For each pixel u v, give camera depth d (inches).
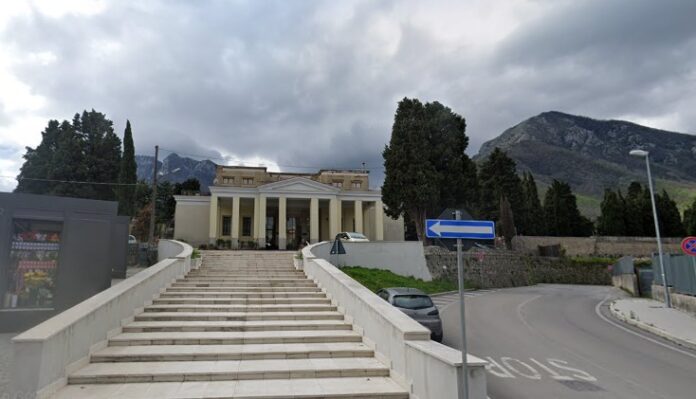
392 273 1062.4
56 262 493.4
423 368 257.3
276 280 634.2
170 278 589.0
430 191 1364.4
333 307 499.8
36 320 471.2
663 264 871.1
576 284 1707.7
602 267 1758.1
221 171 1648.6
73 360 306.2
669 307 842.8
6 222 469.1
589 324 675.4
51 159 1604.3
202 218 1557.6
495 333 574.6
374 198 1567.4
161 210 2333.9
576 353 458.3
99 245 513.3
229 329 417.1
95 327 345.4
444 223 237.3
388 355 326.3
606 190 2276.1
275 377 312.3
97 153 1620.3
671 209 2187.5
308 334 402.3
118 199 1536.7
